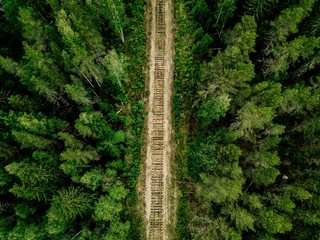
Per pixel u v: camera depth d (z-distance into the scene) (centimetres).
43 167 3675
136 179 4647
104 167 4369
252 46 3844
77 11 3981
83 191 3872
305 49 3728
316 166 3853
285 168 4025
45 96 3944
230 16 4197
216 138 4053
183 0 5200
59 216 3469
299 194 3581
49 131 3728
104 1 4088
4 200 3875
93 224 4112
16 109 3925
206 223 4128
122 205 4431
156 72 4975
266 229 3528
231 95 3991
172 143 4753
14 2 4203
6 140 3825
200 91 4191
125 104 4844
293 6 3731
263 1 3866
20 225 3647
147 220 4600
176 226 4575
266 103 3734
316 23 3906
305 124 3891
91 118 3800
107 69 4272
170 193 4650
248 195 3791
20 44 4662
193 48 4916
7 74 4159
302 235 3675
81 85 3903
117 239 4031
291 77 4144
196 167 4300
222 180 3706
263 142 3847
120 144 4612
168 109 4853
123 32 5056
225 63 3853
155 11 5191
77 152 3616
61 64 4012
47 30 3941
